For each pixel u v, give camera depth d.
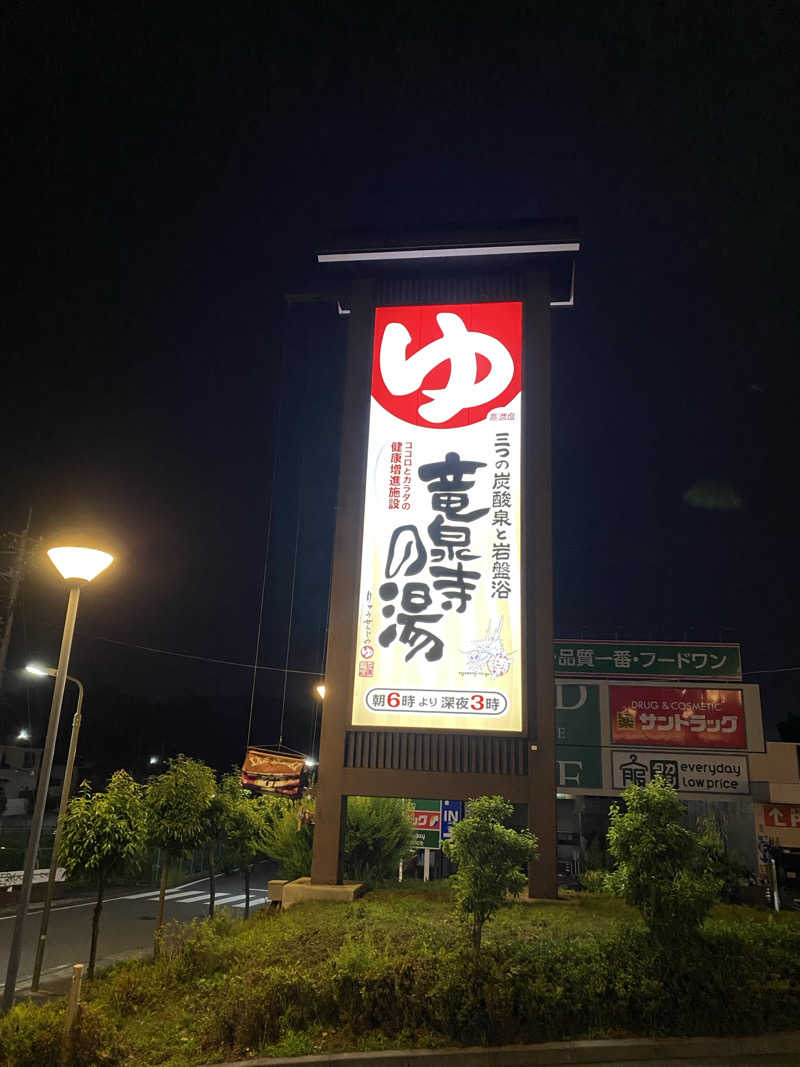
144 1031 9.23
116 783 15.02
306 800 18.00
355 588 15.77
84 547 11.61
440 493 16.12
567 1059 7.95
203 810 16.72
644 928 10.00
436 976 8.77
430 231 17.11
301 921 11.90
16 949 10.95
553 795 14.19
